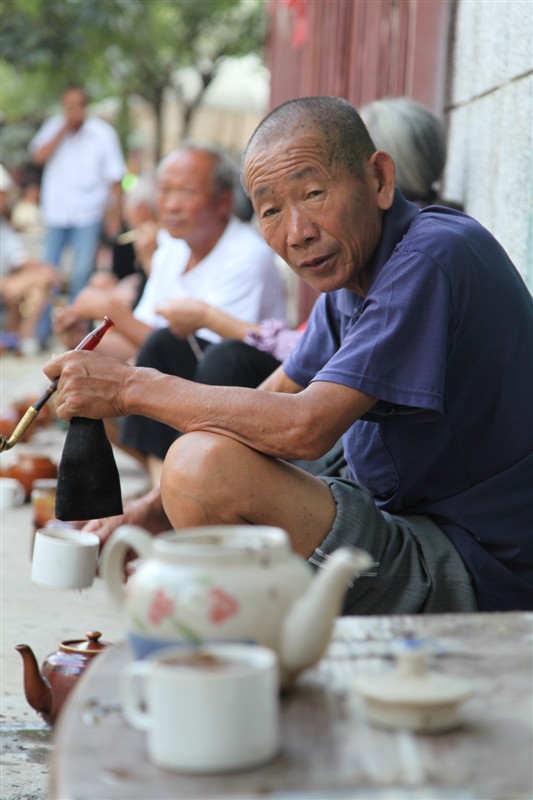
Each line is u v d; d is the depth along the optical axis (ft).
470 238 10.16
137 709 5.30
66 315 20.17
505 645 6.41
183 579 5.46
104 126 47.67
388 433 10.62
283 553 5.69
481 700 5.65
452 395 10.25
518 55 14.28
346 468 12.85
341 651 6.29
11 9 67.51
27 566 17.85
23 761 10.68
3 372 43.16
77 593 16.43
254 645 5.45
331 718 5.42
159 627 5.45
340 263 10.36
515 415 10.36
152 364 17.43
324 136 10.10
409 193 15.05
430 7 17.90
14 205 69.15
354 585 10.27
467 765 4.92
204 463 9.69
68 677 10.82
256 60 82.28
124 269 32.63
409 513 11.00
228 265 19.52
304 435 9.56
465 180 16.53
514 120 14.39
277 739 5.11
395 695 5.26
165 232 21.24
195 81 83.15
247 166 10.43
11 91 86.02
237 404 9.71
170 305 17.06
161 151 80.79
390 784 4.75
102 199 47.75
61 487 10.17
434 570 10.36
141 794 4.68
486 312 10.03
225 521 9.82
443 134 15.07
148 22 70.74
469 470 10.55
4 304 54.08
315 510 10.05
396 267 9.86
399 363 9.53
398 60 19.99
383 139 14.88
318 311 12.15
